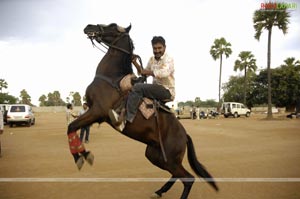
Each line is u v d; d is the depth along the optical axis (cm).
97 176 966
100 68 638
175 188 847
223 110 5491
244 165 1145
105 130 2859
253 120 4356
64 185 858
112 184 874
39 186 841
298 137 2141
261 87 8131
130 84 621
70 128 596
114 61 642
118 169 1080
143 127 630
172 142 660
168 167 666
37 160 1254
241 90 9525
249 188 832
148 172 1030
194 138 2097
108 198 741
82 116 603
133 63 683
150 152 682
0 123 1321
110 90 615
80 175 981
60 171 1041
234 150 1542
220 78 7038
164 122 657
